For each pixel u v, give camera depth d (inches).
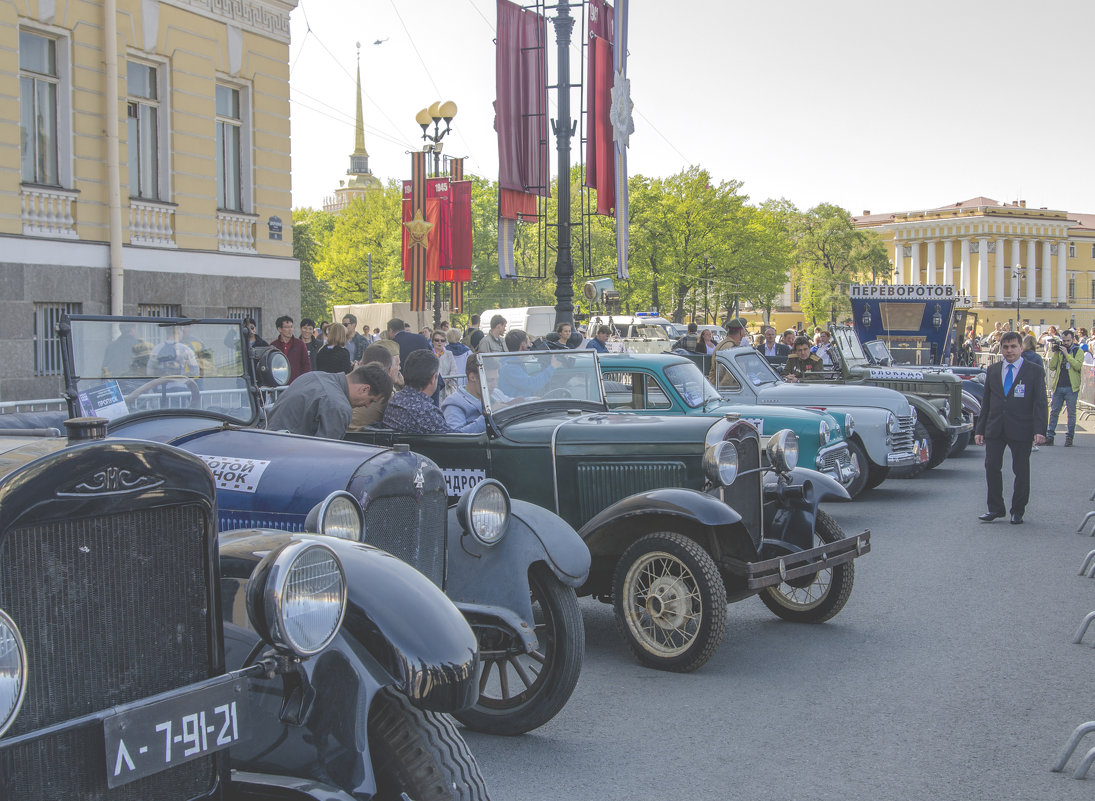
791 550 275.6
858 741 196.4
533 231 2385.6
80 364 200.7
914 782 177.2
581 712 214.8
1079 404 1085.8
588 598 322.3
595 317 866.8
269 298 717.3
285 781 118.6
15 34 536.4
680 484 258.7
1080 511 463.2
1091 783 176.2
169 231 637.3
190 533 110.7
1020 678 233.6
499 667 205.0
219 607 114.4
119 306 587.5
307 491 178.9
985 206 4055.1
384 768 127.8
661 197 2514.8
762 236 2576.3
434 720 132.9
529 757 190.9
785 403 481.4
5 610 92.9
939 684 229.9
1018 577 333.7
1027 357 446.3
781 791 173.8
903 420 490.9
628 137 719.1
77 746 98.7
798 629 279.1
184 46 641.0
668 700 221.6
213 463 192.7
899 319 887.1
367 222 2770.7
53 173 567.5
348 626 127.8
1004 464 641.6
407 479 184.5
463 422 288.8
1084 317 4308.6
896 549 379.2
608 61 689.6
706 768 184.1
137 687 105.3
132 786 104.9
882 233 4306.1
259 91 706.8
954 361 1218.6
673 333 1461.6
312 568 114.8
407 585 132.9
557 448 265.1
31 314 548.1
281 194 733.3
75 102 570.9
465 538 205.9
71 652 99.4
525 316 1496.1
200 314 657.0
